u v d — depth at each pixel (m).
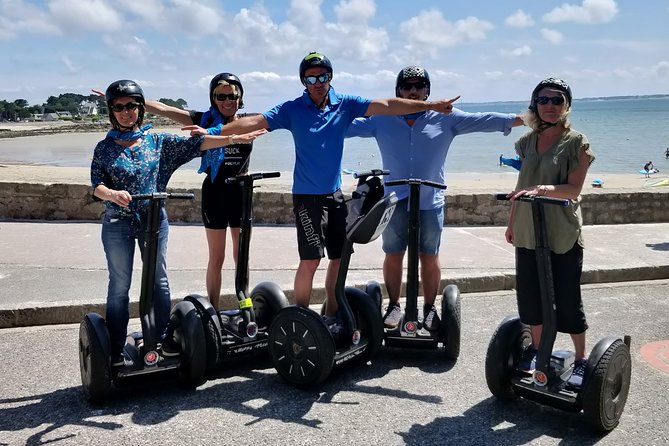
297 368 3.89
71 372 4.16
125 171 3.66
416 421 3.48
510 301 5.86
